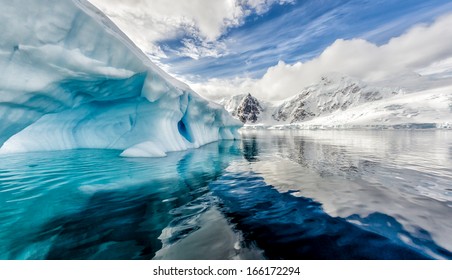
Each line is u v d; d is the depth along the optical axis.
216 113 17.72
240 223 3.04
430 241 2.55
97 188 4.54
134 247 2.47
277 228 2.89
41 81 3.93
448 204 3.69
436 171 6.35
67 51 4.08
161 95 7.67
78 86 5.18
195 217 3.25
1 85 3.41
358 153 10.57
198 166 7.20
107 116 9.23
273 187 4.83
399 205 3.65
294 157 9.52
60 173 5.58
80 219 3.12
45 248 2.41
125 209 3.51
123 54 5.20
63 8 3.76
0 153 7.81
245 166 7.40
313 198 4.07
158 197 4.11
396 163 7.70
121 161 7.19
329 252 2.37
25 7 3.32
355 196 4.14
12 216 3.13
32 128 8.27
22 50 3.47
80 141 9.59
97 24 4.41
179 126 13.42
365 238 2.62
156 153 8.16
